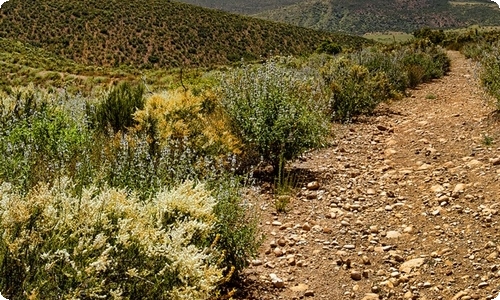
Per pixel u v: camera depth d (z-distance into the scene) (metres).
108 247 3.26
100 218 3.37
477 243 5.05
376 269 4.92
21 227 3.15
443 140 8.70
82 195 3.54
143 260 3.38
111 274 3.22
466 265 4.71
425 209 6.04
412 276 4.71
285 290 4.60
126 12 88.25
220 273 3.51
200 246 3.94
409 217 5.92
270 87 7.89
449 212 5.83
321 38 108.12
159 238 3.56
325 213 6.24
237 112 7.64
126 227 3.36
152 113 7.33
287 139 7.43
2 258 3.02
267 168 8.04
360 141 9.52
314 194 6.82
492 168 6.82
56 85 30.80
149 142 6.79
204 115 8.01
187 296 3.24
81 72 38.31
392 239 5.48
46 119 6.91
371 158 8.42
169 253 3.36
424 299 4.32
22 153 5.51
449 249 5.05
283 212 6.32
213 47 89.12
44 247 3.10
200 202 4.21
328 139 9.55
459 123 9.64
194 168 5.72
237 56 88.81
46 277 3.03
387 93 14.10
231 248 4.64
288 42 100.50
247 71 8.61
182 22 92.56
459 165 7.27
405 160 8.05
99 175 4.64
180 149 6.77
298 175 7.65
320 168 8.01
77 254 3.10
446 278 4.58
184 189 4.29
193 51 86.25
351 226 5.86
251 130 7.45
